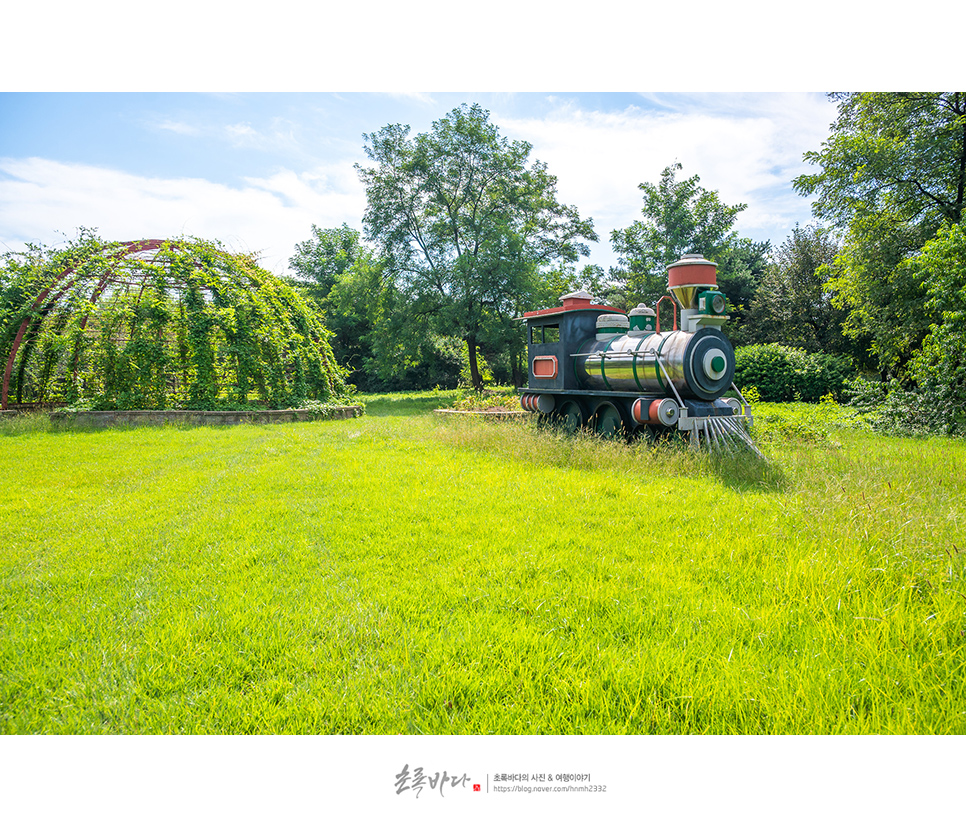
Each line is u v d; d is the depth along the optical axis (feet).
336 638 9.41
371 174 80.33
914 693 7.89
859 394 42.37
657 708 7.59
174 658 8.77
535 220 84.07
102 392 47.73
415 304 79.71
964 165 44.45
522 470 22.80
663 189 97.19
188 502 18.49
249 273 52.01
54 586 11.79
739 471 21.35
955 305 35.04
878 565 11.80
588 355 31.50
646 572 12.05
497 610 10.57
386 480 21.29
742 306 98.12
